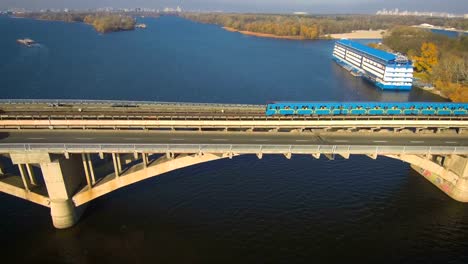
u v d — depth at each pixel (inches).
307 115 2600.9
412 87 5457.7
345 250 1829.5
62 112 2400.3
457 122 2415.1
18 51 7007.9
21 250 1760.6
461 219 2079.2
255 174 2527.1
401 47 7711.6
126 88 4677.7
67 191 1843.0
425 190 2364.7
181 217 2037.4
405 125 2415.1
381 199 2257.6
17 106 2524.6
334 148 1911.9
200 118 2333.9
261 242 1867.6
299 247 1839.3
